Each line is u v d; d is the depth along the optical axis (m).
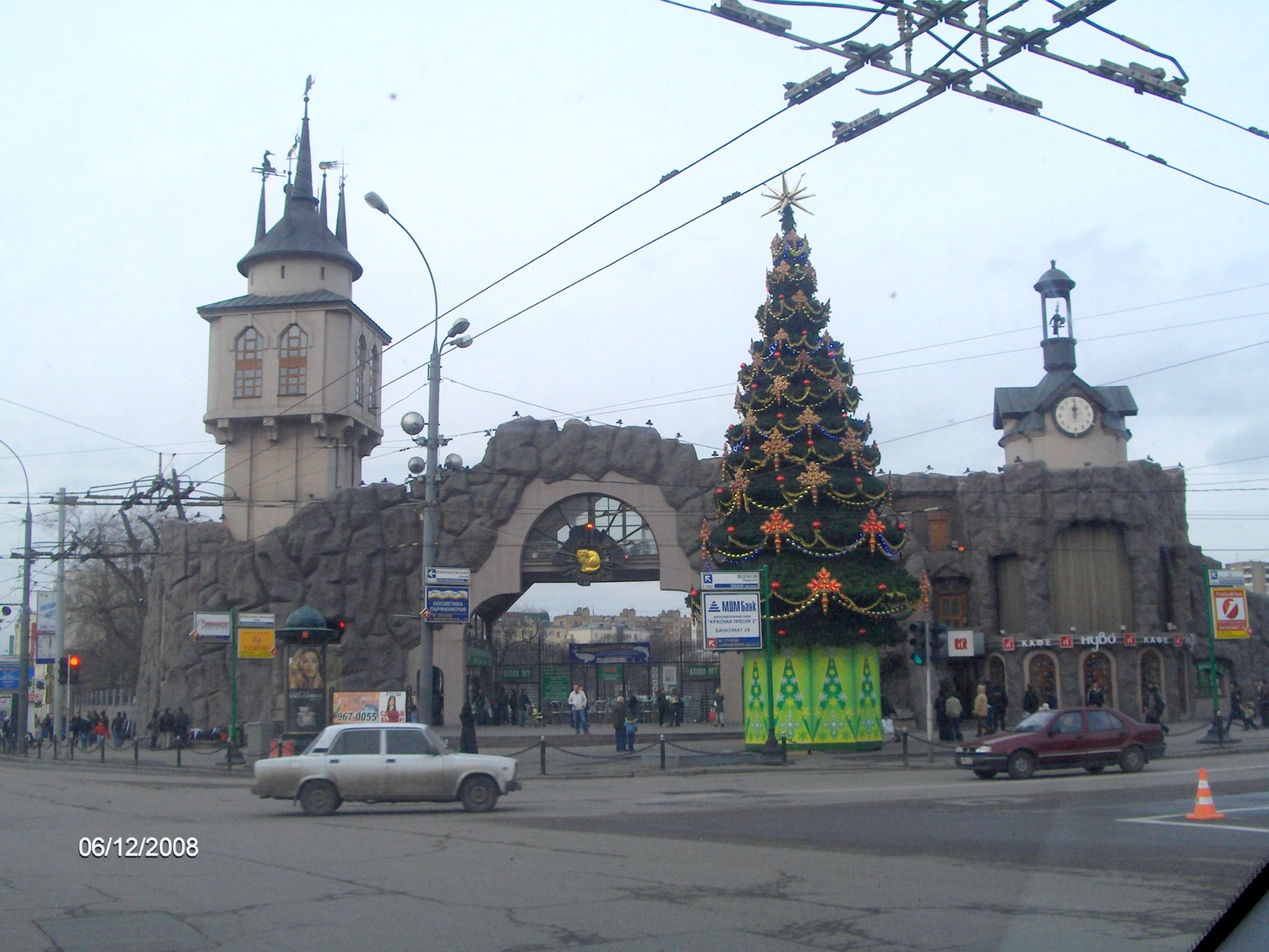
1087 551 46.03
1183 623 46.12
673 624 171.88
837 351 35.16
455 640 47.91
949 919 9.19
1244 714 41.47
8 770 35.69
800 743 32.78
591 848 13.61
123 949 8.43
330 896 10.47
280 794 17.98
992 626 46.16
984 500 46.81
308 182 56.19
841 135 13.06
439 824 16.55
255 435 53.53
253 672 47.78
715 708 48.00
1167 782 21.31
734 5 11.51
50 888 11.08
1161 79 12.33
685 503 48.25
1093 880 10.86
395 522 49.28
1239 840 13.48
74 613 68.94
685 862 12.35
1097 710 24.41
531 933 8.83
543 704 51.62
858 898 10.13
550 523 49.00
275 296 54.09
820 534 32.59
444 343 27.95
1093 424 48.25
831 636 32.84
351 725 18.70
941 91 12.22
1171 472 47.31
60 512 45.78
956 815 16.58
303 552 48.12
